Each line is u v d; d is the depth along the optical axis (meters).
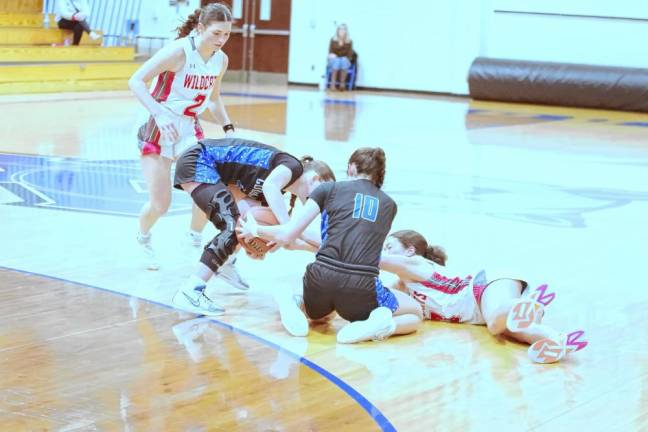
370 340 5.23
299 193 5.64
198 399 4.26
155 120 6.07
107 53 21.33
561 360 5.05
